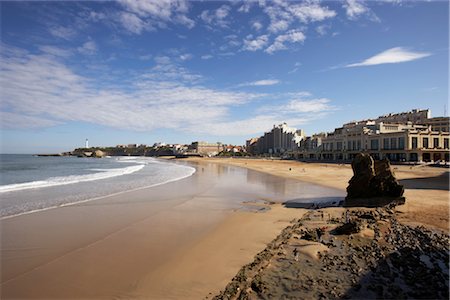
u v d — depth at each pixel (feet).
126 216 51.03
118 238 38.24
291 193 81.61
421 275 24.70
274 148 603.67
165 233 40.47
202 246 34.65
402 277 24.58
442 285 23.07
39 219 48.57
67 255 32.17
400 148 227.20
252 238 37.40
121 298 22.95
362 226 38.93
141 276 26.71
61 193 78.79
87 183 106.42
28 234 39.96
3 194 76.74
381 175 59.47
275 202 66.49
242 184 106.52
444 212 49.52
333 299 21.33
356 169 62.34
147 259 30.83
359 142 277.23
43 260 30.76
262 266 27.40
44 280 26.16
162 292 23.71
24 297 23.34
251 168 229.04
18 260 30.78
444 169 157.07
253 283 23.72
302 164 272.72
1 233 40.40
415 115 375.66
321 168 204.33
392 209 52.08
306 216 49.37
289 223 45.24
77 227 43.65
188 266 28.73
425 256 29.32
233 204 63.46
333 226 41.29
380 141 248.11
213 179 127.95
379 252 30.19
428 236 35.53
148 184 104.22
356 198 60.75
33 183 104.01
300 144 517.96
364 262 27.78
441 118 327.88
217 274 26.78
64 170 198.70
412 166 182.29
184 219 48.80
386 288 22.66
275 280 24.40
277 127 604.08
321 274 25.34
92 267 28.89
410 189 80.23
